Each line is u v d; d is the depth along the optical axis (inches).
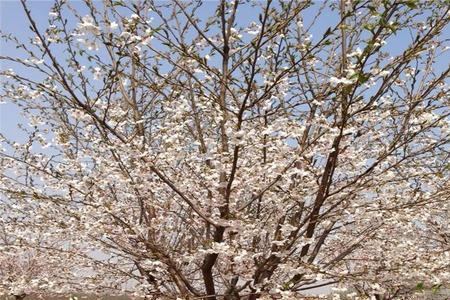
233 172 152.8
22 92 184.1
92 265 207.0
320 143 164.9
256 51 140.9
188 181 181.5
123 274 206.5
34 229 217.9
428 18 145.9
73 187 184.1
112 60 177.0
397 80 169.8
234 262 169.5
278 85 156.9
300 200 168.4
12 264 326.6
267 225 178.2
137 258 191.8
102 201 187.0
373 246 212.1
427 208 186.5
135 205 215.8
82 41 131.6
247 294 182.1
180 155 171.5
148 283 196.9
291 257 170.6
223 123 160.2
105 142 176.2
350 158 184.9
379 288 163.9
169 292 193.6
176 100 175.8
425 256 189.9
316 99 163.9
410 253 199.9
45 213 203.9
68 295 220.2
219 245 154.8
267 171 161.0
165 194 200.2
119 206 192.7
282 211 179.5
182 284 184.5
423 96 160.2
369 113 177.5
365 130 181.0
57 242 236.8
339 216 178.2
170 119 194.1
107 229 182.4
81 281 213.8
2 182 204.5
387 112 170.1
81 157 193.0
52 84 178.9
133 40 134.8
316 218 177.3
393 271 175.0
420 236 252.7
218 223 160.6
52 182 210.7
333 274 162.6
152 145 216.4
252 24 166.4
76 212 193.2
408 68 167.9
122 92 191.5
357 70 138.8
